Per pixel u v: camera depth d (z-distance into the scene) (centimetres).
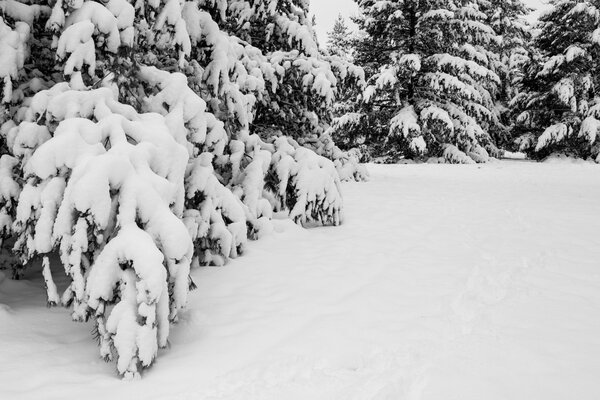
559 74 2155
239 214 566
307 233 679
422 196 999
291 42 850
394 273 503
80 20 407
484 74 1908
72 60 398
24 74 440
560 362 303
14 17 426
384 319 388
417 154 2047
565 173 1457
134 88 473
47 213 339
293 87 877
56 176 349
